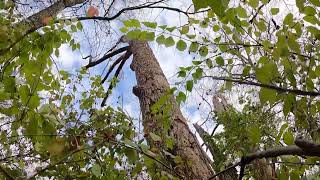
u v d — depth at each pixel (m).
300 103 1.80
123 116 2.82
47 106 1.71
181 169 3.17
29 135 1.68
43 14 2.83
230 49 2.05
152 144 2.54
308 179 1.74
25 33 2.03
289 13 1.75
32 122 1.67
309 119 1.79
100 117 2.71
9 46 1.96
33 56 1.97
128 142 1.88
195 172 3.58
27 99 1.69
